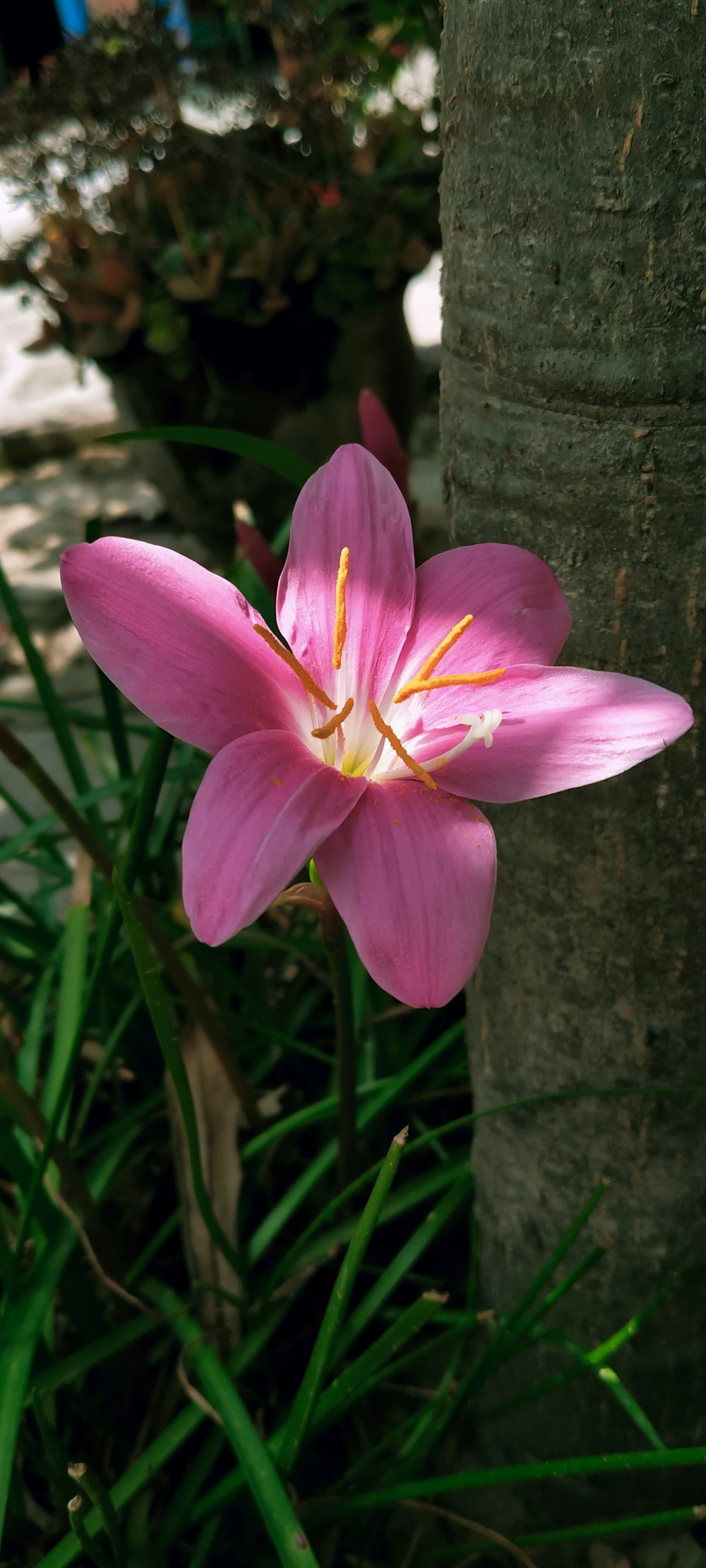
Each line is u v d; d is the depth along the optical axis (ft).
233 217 1.98
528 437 0.97
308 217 1.99
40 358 3.94
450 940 0.86
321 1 1.92
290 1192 1.21
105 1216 1.34
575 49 0.88
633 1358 1.16
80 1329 1.16
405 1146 0.91
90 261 2.06
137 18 1.99
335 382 2.20
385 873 0.88
